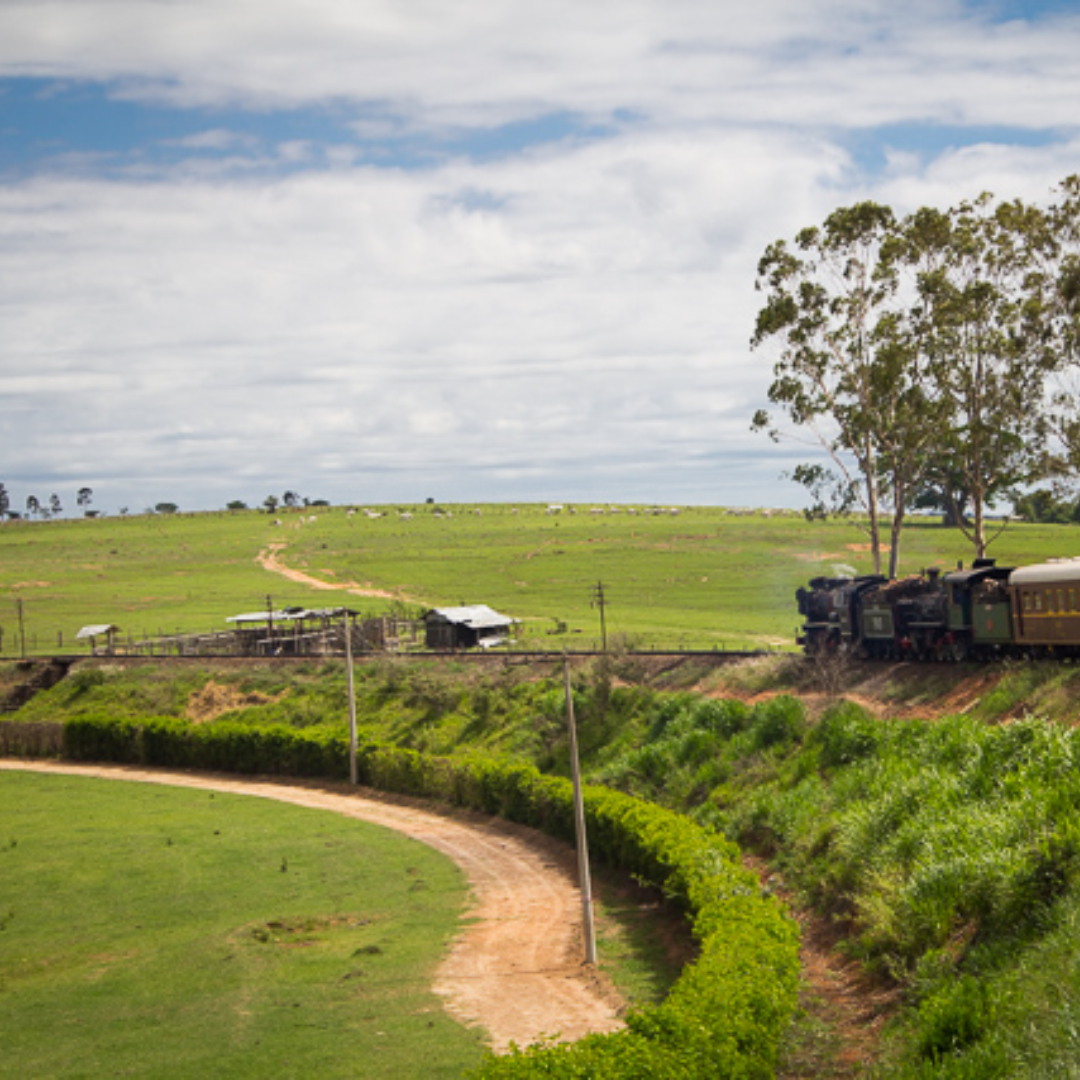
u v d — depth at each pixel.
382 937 41.31
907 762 38.97
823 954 31.83
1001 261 70.50
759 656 64.56
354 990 35.03
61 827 63.72
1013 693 42.91
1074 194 67.69
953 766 36.66
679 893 37.72
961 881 28.00
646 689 66.25
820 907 35.00
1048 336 68.12
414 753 67.94
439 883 48.97
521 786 57.69
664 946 37.16
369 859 53.59
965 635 51.62
